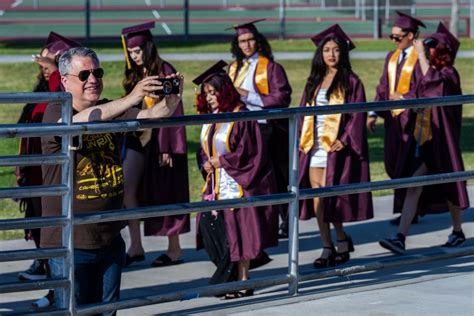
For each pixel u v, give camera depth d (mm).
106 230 7641
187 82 29922
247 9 53312
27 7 53125
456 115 12305
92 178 7512
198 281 10812
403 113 12391
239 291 9617
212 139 10039
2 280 10750
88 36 42094
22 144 9852
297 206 9312
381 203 15156
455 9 43250
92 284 7836
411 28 13141
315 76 11555
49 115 7633
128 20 50594
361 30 47500
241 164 9914
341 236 11617
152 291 10383
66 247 7578
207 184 10156
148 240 12789
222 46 38750
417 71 12969
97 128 7426
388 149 12945
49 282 7613
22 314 7734
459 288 9875
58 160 7414
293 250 9422
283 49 37719
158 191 11500
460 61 35125
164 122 7996
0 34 45406
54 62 9906
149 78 7508
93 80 7465
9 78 29891
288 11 52531
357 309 9102
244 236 9875
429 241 12680
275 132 12391
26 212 10352
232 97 9961
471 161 18625
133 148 11477
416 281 10133
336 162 11375
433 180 10188
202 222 10070
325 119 11414
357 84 11445
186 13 43281
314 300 9438
